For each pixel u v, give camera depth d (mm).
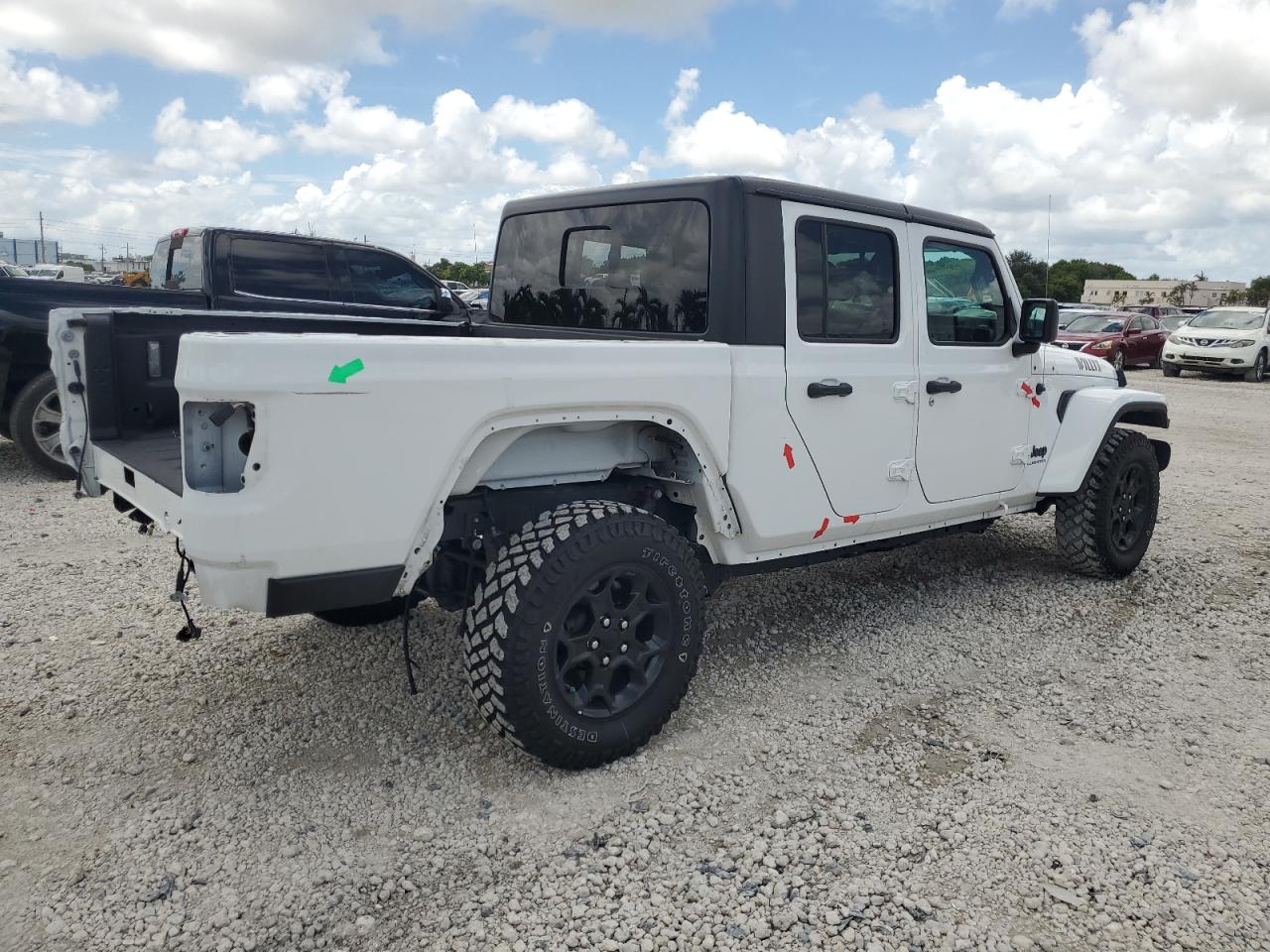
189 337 2383
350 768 3080
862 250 3809
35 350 7133
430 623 4340
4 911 2365
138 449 3250
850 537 3973
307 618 4414
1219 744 3357
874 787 3021
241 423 2520
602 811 2850
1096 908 2445
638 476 3502
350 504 2512
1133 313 22344
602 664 3006
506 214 4344
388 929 2334
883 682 3855
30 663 3855
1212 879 2570
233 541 2389
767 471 3467
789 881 2535
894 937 2326
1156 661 4117
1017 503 4863
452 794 2930
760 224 3398
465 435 2684
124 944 2260
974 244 4383
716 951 2273
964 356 4312
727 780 3041
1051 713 3590
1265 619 4699
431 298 8789
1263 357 20141
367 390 2494
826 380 3633
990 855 2668
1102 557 5117
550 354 2842
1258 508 7391
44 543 5637
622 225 3707
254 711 3465
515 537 2928
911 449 4062
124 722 3369
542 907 2420
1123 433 5160
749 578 5203
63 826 2730
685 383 3137
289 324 3828
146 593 4766
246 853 2621
